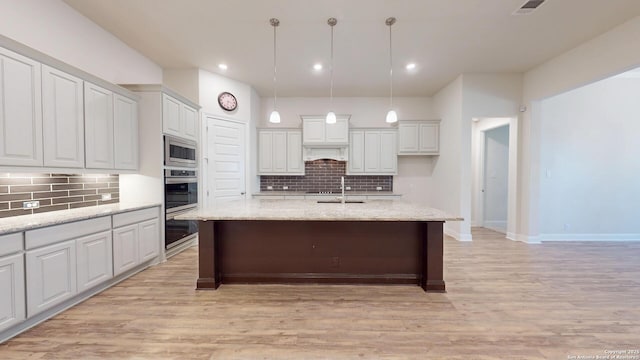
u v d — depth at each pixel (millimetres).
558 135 4844
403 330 2076
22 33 2438
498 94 4766
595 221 4902
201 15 3037
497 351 1835
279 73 4707
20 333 1990
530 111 4637
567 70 3941
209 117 4625
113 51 3465
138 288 2807
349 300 2568
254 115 5531
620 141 4867
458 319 2232
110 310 2350
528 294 2695
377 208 2904
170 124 3688
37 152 2223
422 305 2471
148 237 3318
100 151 2869
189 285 2893
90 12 2967
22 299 1944
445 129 5391
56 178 2740
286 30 3354
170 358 1757
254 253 2965
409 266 2949
